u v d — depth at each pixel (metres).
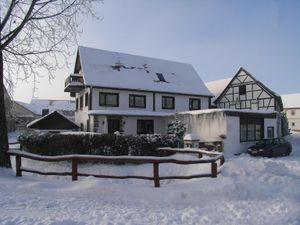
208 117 22.64
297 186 9.48
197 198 7.92
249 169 10.88
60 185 8.74
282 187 9.26
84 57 28.45
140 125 26.83
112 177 8.99
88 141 13.50
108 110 25.03
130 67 30.23
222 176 9.75
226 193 8.15
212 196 8.04
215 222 6.07
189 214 6.59
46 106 67.62
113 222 5.85
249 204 7.49
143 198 7.93
